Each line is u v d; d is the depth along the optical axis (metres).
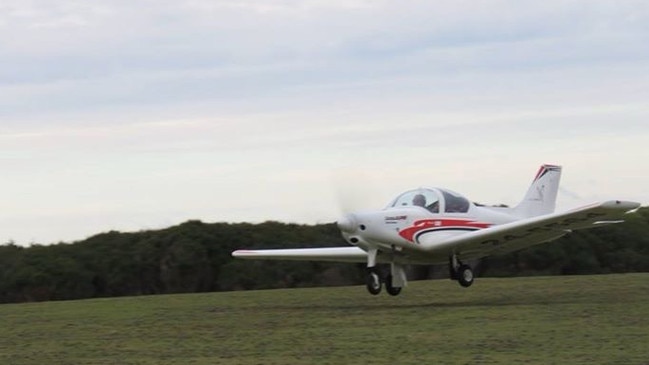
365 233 26.16
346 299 28.08
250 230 51.31
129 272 47.09
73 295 45.12
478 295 27.66
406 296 28.36
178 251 48.38
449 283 34.28
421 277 50.00
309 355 15.25
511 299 25.69
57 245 48.41
